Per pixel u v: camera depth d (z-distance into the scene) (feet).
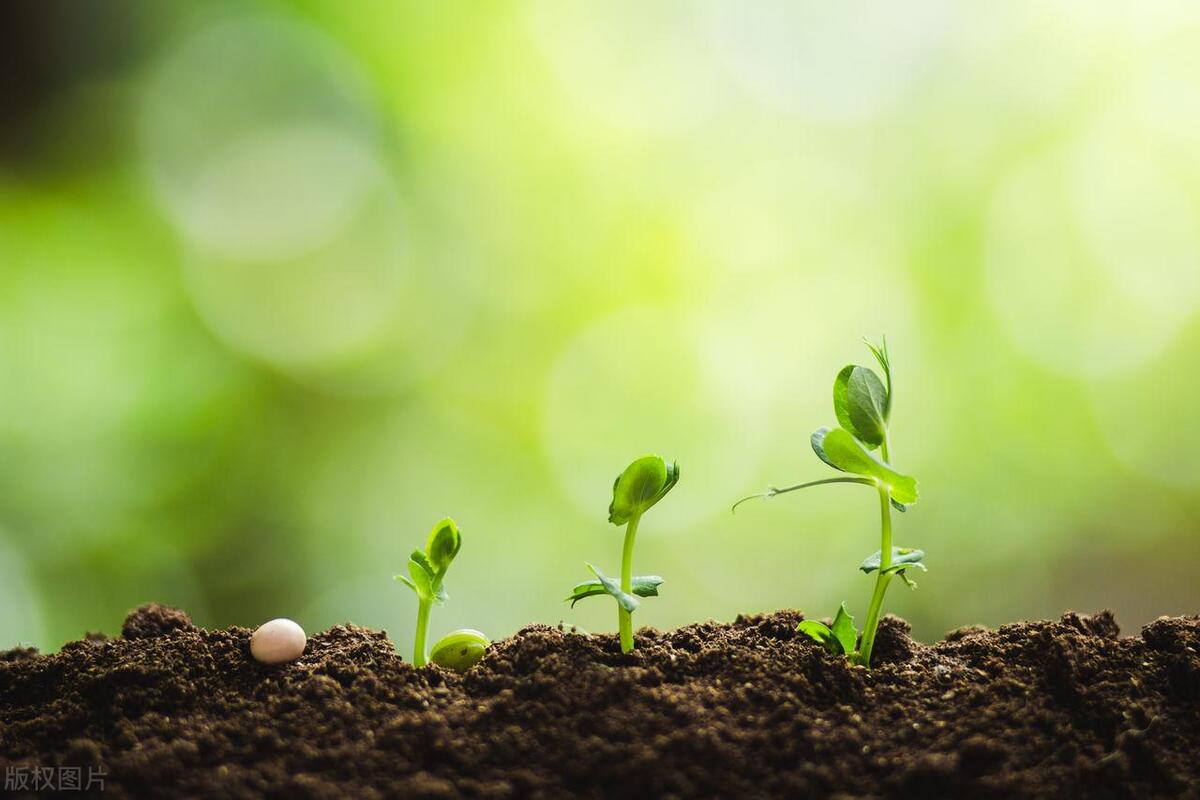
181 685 1.36
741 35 4.45
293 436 4.35
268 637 1.39
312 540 4.29
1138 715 1.34
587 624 4.28
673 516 4.42
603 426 4.57
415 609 4.25
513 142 4.60
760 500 4.35
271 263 4.38
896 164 4.36
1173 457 3.99
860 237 4.41
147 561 3.99
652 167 4.59
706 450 4.47
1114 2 4.06
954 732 1.33
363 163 4.51
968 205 4.28
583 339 4.65
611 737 1.32
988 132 4.25
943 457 4.22
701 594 4.33
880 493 1.37
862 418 1.37
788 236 4.48
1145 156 4.05
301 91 4.42
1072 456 4.11
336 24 4.43
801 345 4.42
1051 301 4.16
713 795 1.29
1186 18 3.97
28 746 1.33
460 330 4.60
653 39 4.52
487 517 4.47
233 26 4.33
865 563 1.40
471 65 4.54
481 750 1.31
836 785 1.30
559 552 4.46
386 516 4.40
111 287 4.12
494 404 4.59
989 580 4.10
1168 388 4.01
